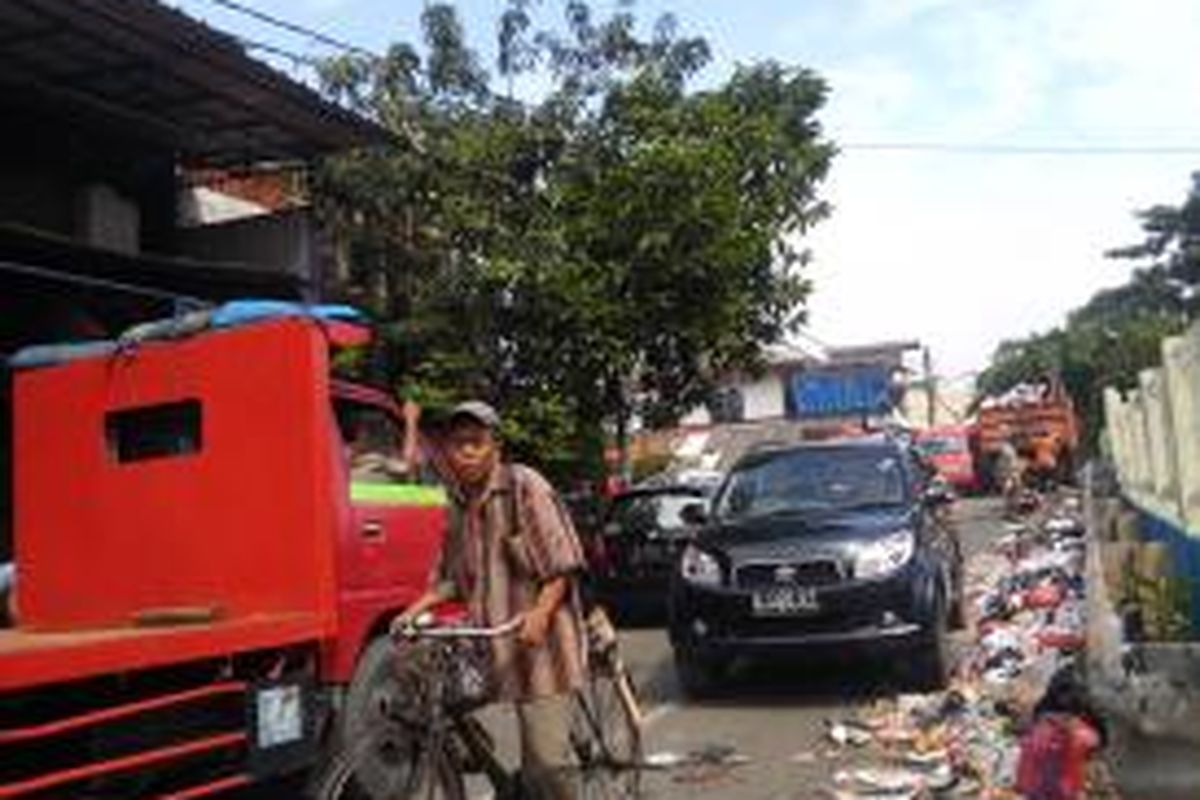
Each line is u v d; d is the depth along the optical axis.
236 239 19.44
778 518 13.55
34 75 15.66
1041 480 41.59
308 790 8.46
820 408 56.00
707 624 12.99
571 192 20.69
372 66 21.59
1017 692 10.99
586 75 21.94
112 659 6.99
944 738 10.65
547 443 20.50
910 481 14.08
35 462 9.20
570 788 6.88
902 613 12.65
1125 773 8.21
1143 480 19.25
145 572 8.84
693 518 14.54
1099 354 68.38
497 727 11.41
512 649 6.78
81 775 6.84
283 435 8.53
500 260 20.30
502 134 21.09
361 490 8.91
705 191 20.52
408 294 20.77
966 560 23.78
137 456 8.99
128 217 17.64
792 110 25.09
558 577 6.79
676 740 11.52
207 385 8.73
